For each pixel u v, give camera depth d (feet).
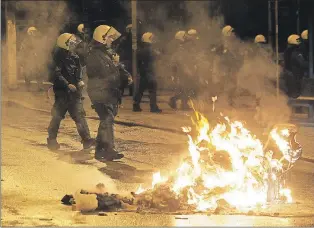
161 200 55.93
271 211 55.11
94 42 79.82
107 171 73.77
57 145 88.53
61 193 62.34
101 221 51.88
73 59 86.17
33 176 70.59
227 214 54.08
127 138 98.94
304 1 155.33
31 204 57.82
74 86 85.76
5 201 58.80
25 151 87.61
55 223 51.24
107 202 55.67
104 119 79.92
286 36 169.78
